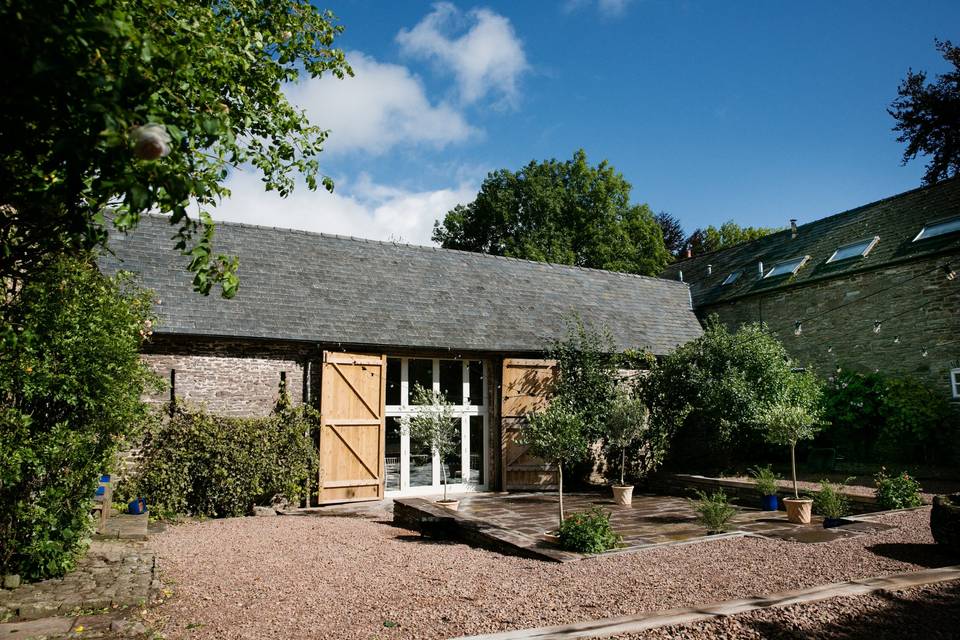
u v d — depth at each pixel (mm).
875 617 4504
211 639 4562
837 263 16469
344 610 5250
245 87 5828
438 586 6027
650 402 15070
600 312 17875
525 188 32562
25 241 4270
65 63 2891
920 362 14164
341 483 12578
